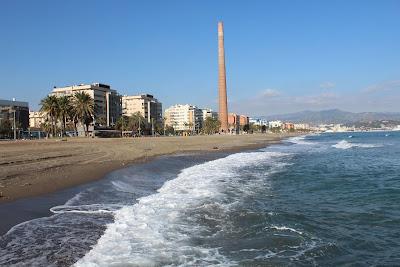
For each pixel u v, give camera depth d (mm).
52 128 117562
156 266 7727
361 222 11859
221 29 140375
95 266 7469
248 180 21266
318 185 19828
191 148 51344
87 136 112375
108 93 190875
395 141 90938
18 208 11953
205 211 12727
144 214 12016
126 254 8273
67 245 8625
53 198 13805
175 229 10477
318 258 8594
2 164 23969
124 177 20266
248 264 8039
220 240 9625
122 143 60969
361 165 30984
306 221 11836
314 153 46500
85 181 18062
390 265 8258
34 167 22406
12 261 7547
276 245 9367
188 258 8266
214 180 20828
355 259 8586
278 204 14484
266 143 77312
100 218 11250
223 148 54219
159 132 183125
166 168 26359
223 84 145625
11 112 146625
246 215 12297
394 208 13977
